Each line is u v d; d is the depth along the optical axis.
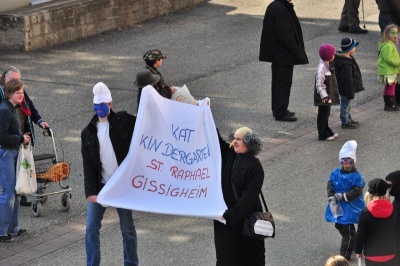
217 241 11.44
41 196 14.35
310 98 20.70
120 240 13.55
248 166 11.13
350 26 26.14
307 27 26.83
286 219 14.30
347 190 12.62
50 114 19.39
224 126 18.73
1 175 13.51
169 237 13.67
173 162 11.56
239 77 22.27
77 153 17.19
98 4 25.69
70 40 25.03
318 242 13.48
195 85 21.58
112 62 23.33
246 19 27.89
